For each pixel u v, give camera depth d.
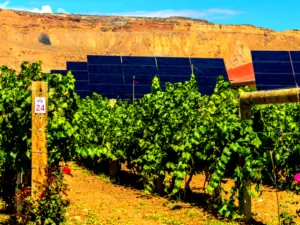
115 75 29.42
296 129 11.89
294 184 10.56
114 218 10.19
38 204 8.45
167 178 14.41
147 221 10.04
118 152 15.40
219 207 10.81
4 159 9.47
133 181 15.58
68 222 9.53
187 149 11.62
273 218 10.52
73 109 10.08
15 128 9.45
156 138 13.24
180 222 9.97
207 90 28.59
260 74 27.44
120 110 17.45
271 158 9.94
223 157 10.38
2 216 9.82
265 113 13.30
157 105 13.58
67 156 9.83
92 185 14.74
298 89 8.75
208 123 11.30
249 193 10.04
